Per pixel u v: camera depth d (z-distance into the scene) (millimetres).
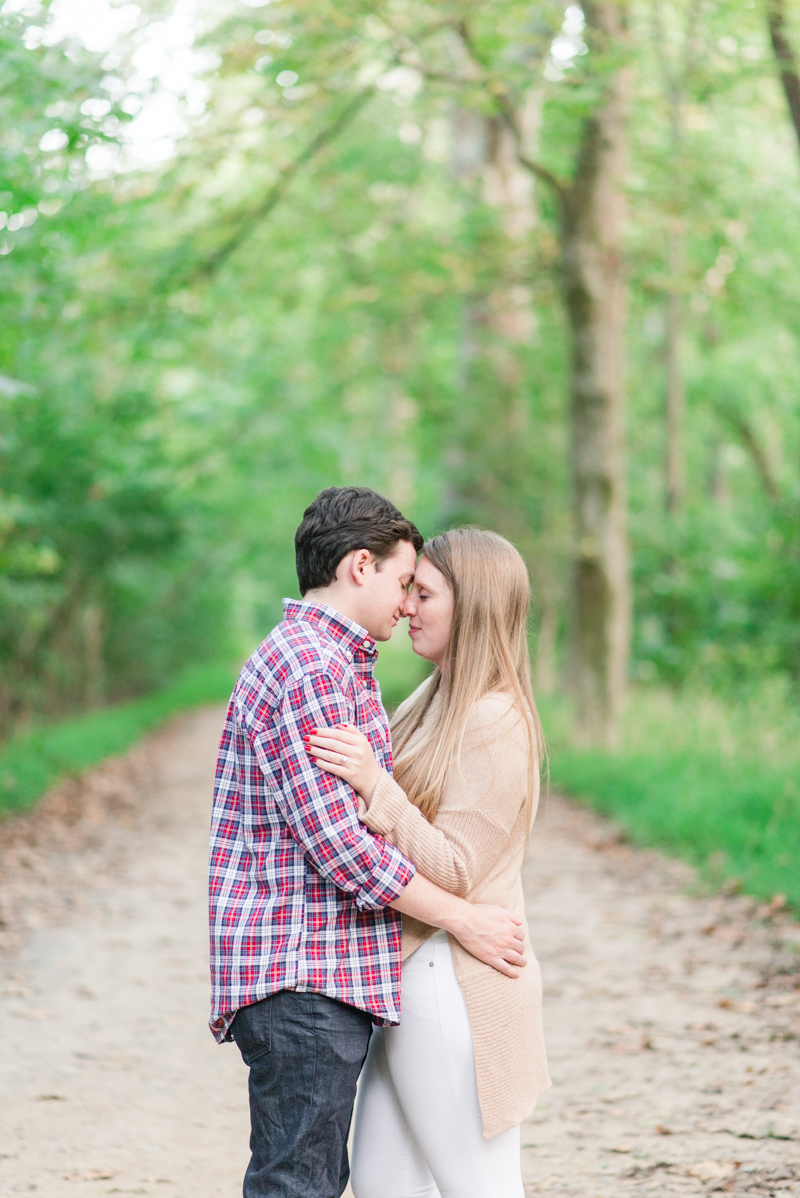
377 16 9156
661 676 15797
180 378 19906
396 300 16453
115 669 24375
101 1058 4594
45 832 9664
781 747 10320
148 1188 3430
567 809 10562
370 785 2314
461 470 19000
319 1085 2279
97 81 6949
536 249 14125
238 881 2354
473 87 9758
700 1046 4598
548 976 5684
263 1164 2299
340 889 2328
